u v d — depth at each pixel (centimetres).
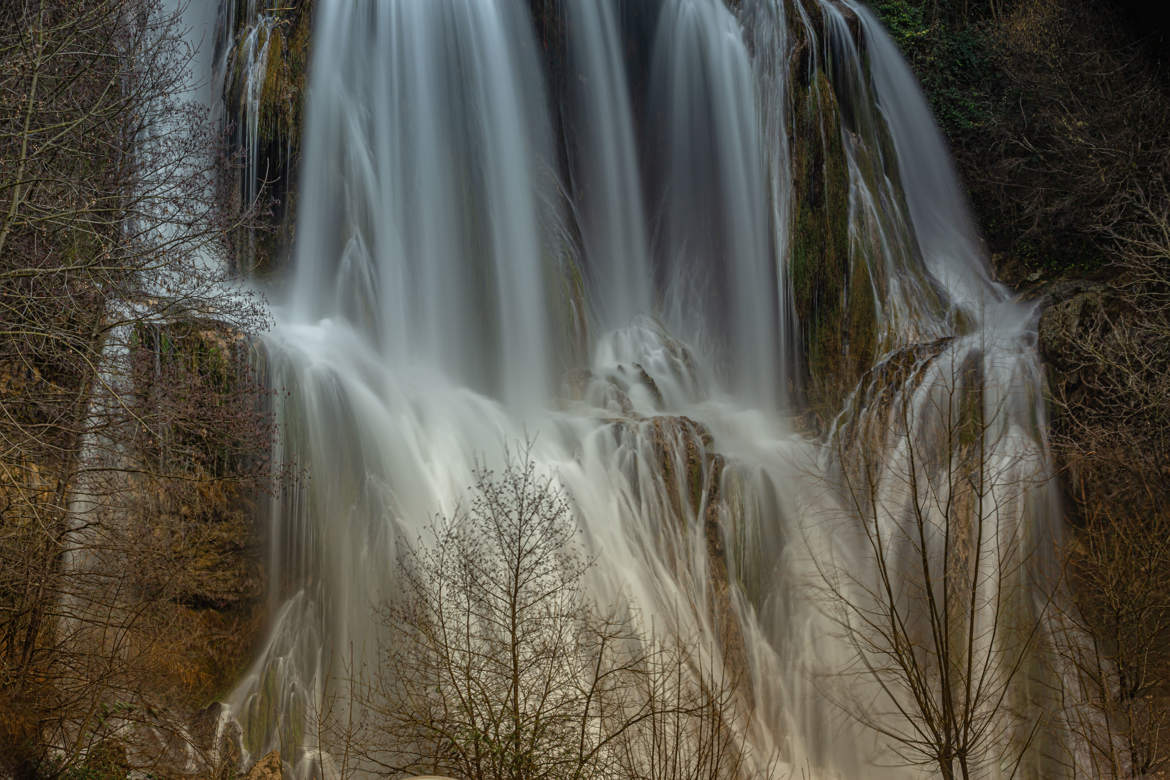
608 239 2744
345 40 2409
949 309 2731
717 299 2702
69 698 1277
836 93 2736
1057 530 1930
